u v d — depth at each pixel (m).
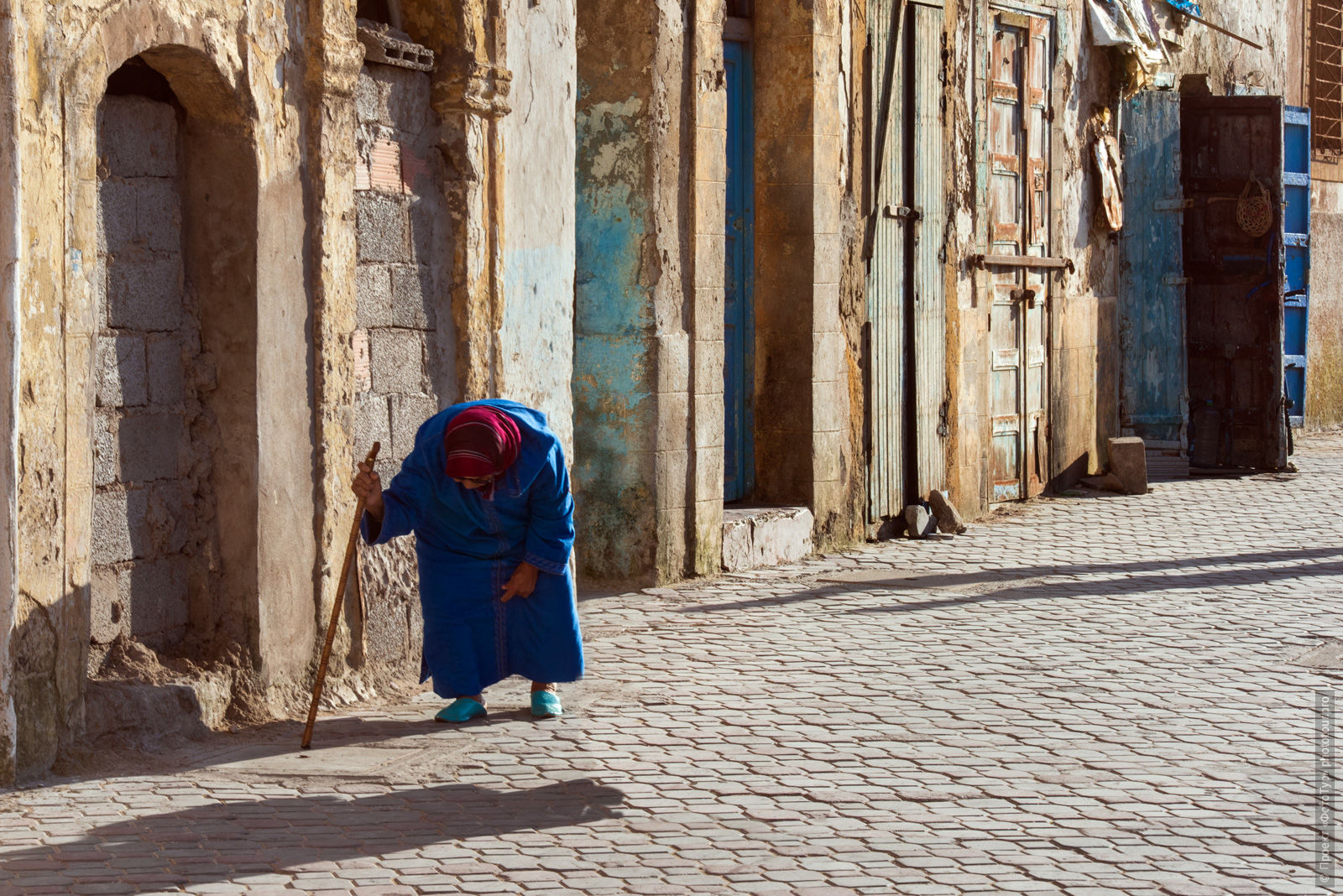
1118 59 16.22
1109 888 4.90
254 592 6.84
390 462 7.73
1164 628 9.05
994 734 6.75
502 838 5.33
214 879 4.88
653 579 10.27
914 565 11.28
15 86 5.55
